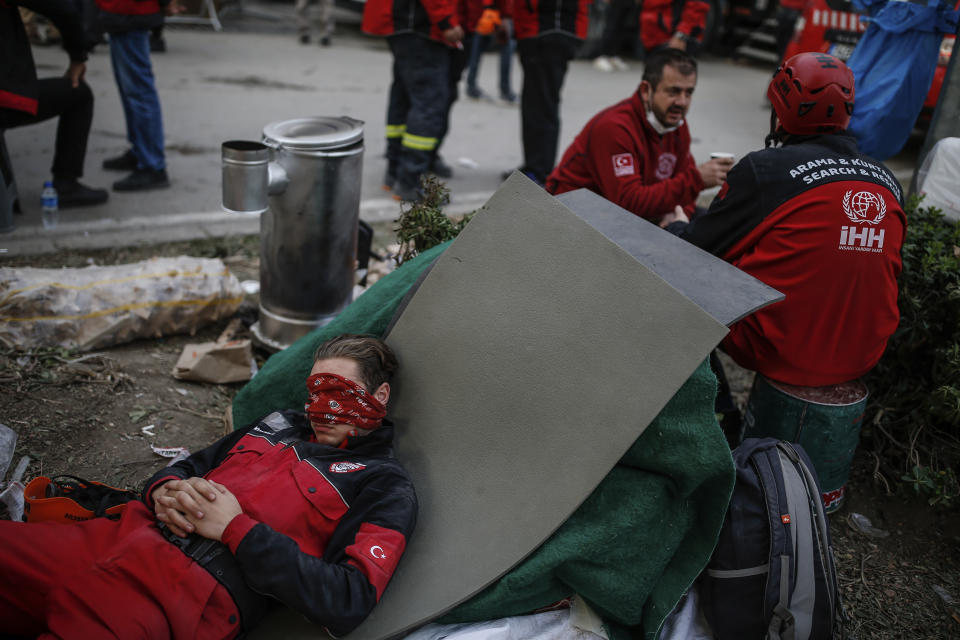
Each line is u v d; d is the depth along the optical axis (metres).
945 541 2.91
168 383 3.40
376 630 2.09
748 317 2.75
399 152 5.95
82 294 3.48
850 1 4.58
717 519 2.14
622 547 2.16
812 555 2.19
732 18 13.23
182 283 3.66
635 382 2.08
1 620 1.95
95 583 1.84
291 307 3.47
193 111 7.38
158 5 5.02
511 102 9.17
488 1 5.94
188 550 1.92
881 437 3.24
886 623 2.55
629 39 12.18
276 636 2.07
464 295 2.36
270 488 2.07
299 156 3.16
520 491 2.17
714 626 2.28
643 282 2.12
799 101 2.69
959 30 3.62
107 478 2.79
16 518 2.45
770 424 2.79
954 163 3.52
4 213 4.15
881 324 2.68
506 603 2.14
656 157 3.75
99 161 5.88
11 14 3.95
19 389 3.13
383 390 2.28
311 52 10.78
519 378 2.23
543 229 2.29
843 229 2.55
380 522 2.05
